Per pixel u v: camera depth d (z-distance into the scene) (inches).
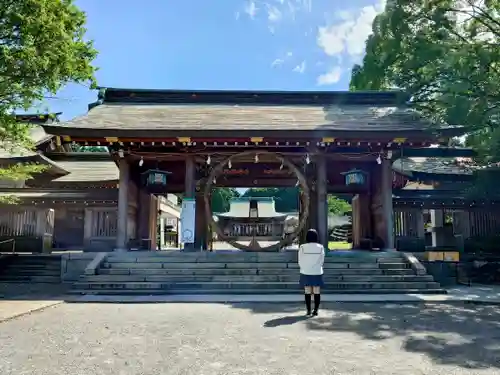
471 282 578.2
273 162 695.1
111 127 559.5
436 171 764.0
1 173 476.1
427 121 611.5
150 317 313.1
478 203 728.3
